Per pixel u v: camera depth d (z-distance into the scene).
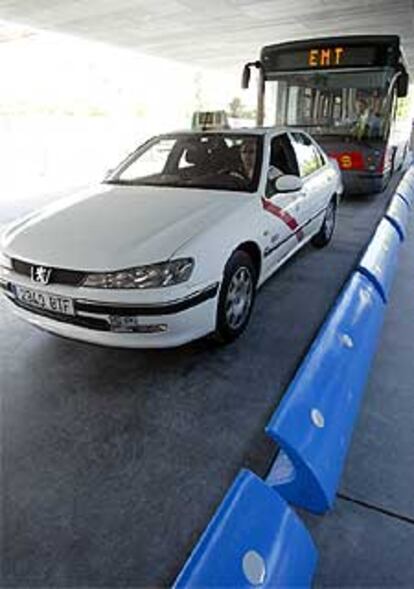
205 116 8.80
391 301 3.57
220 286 2.54
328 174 4.64
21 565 1.48
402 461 1.89
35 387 2.42
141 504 1.71
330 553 1.50
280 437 1.54
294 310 3.38
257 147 3.36
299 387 1.79
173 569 1.47
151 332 2.28
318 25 9.30
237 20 9.06
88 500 1.72
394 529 1.58
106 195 3.13
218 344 2.81
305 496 1.61
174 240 2.38
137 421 2.16
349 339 2.33
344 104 6.67
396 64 6.29
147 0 8.01
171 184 3.29
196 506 1.70
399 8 8.03
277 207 3.23
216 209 2.76
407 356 2.72
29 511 1.67
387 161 7.39
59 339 2.95
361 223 6.18
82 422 2.15
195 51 13.00
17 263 2.44
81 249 2.35
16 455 1.94
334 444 1.73
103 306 2.24
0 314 3.35
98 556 1.51
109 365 2.64
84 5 8.24
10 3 8.33
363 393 2.31
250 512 1.38
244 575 1.23
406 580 1.42
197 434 2.08
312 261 4.55
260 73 7.03
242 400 2.32
